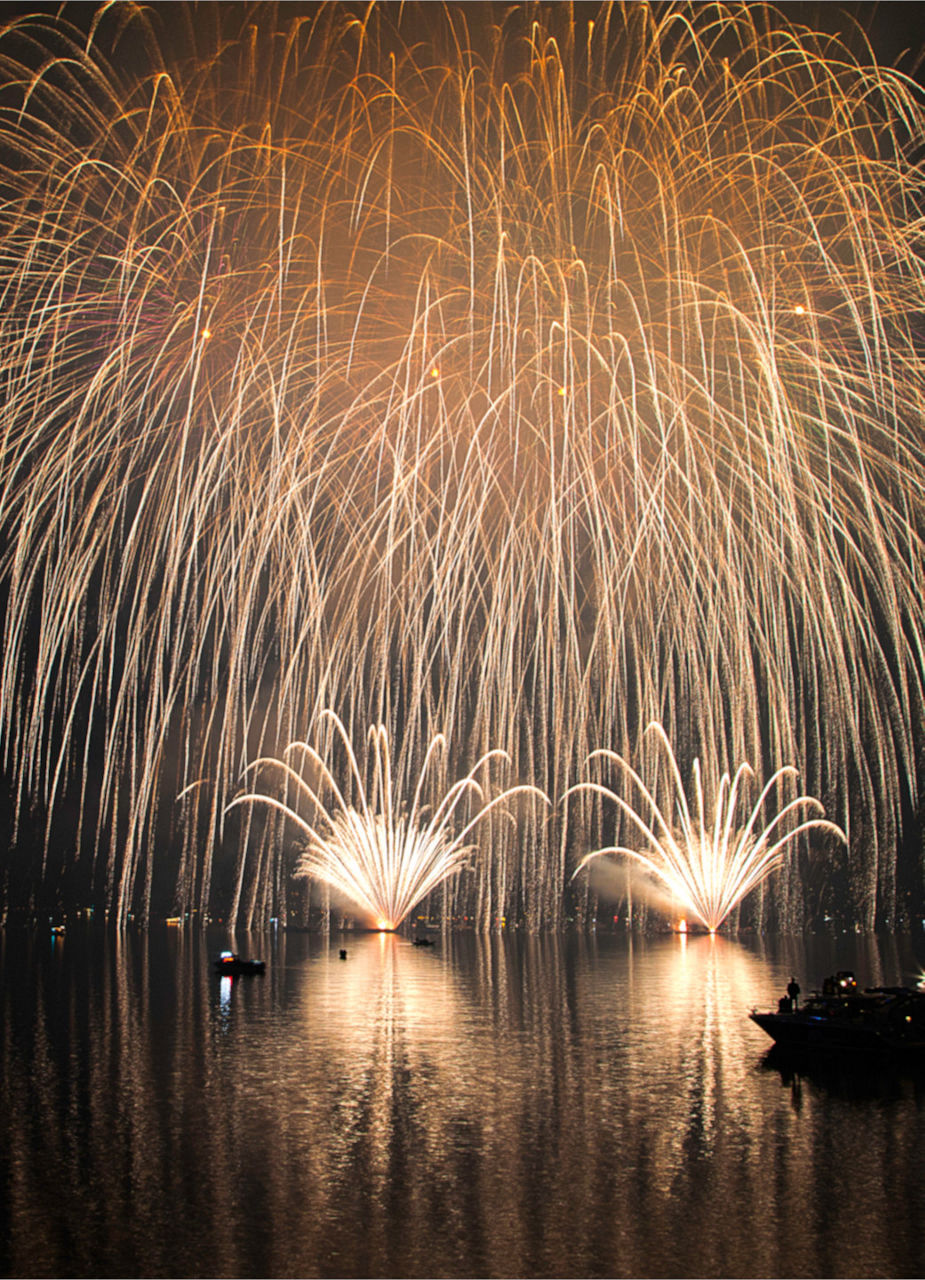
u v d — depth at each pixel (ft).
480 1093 111.55
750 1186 80.38
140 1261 66.80
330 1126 98.37
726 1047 138.31
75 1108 105.81
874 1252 67.77
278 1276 64.59
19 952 386.11
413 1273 64.95
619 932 501.56
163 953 368.68
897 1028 129.49
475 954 336.70
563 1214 74.79
